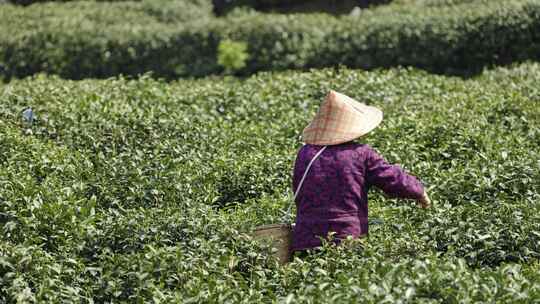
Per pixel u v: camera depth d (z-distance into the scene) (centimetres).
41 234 1384
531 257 1316
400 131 1912
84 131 1920
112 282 1230
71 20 3738
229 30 3394
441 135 1888
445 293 1047
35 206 1420
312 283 1162
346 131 1245
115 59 3438
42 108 2038
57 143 1894
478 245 1334
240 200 1688
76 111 2031
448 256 1243
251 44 3334
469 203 1480
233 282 1202
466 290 1046
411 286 1055
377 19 3300
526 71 2725
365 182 1243
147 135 1922
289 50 3303
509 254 1312
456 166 1717
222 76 3322
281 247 1280
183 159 1786
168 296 1159
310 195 1241
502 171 1600
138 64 3438
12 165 1670
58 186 1582
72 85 2433
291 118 2130
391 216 1448
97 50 3438
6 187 1501
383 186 1235
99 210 1507
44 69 3447
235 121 2198
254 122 2180
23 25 3709
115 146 1883
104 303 1233
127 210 1433
